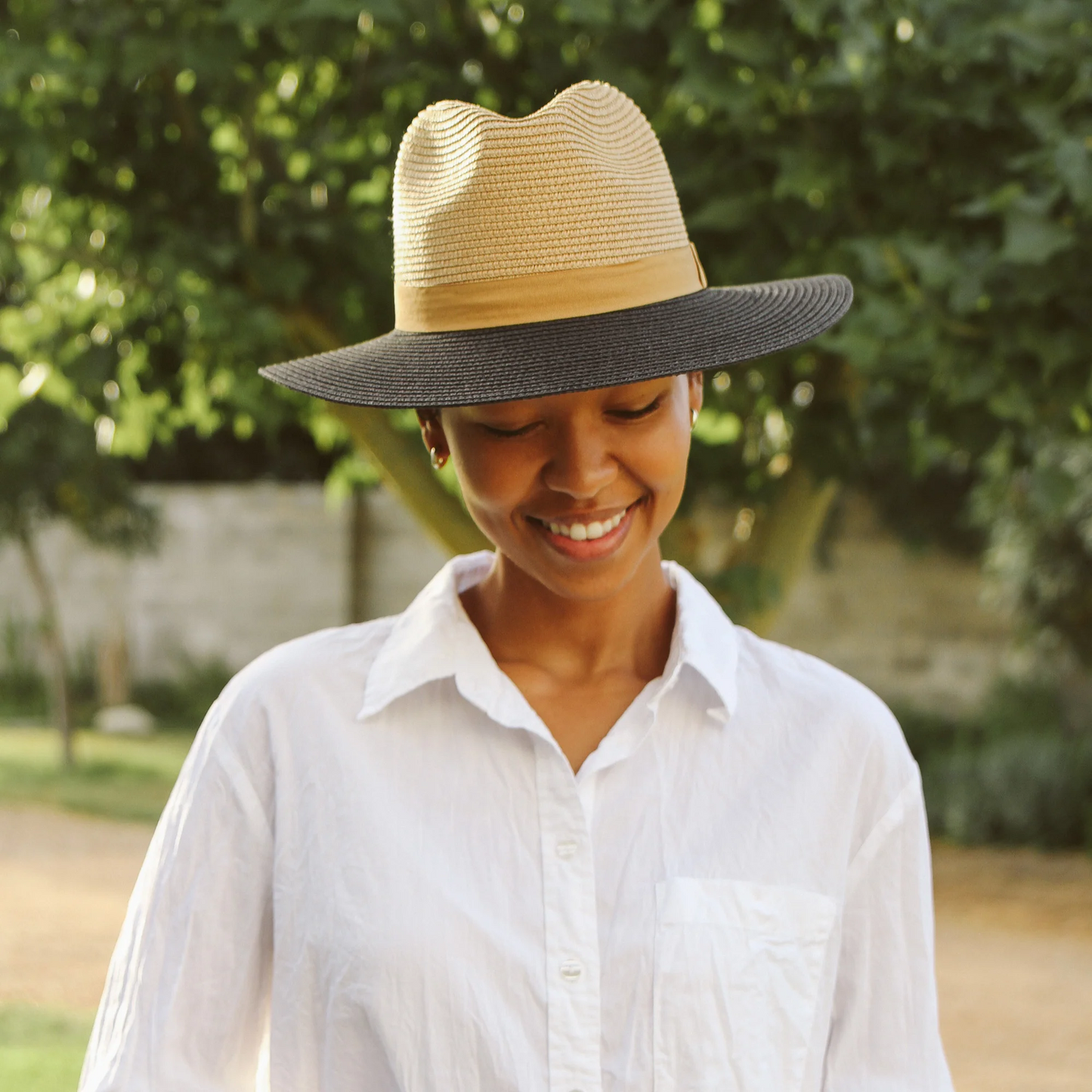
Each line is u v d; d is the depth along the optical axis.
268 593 16.36
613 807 1.50
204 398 4.80
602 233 1.46
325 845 1.48
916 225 3.63
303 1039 1.47
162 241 3.93
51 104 3.91
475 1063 1.41
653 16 3.48
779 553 4.13
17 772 12.62
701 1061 1.42
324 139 4.15
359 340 4.12
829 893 1.51
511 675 1.58
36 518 13.25
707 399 4.24
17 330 4.56
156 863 1.54
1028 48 3.46
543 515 1.45
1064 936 8.50
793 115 3.65
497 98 3.93
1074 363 3.49
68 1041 5.38
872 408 3.91
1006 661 13.61
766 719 1.56
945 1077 1.60
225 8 3.49
